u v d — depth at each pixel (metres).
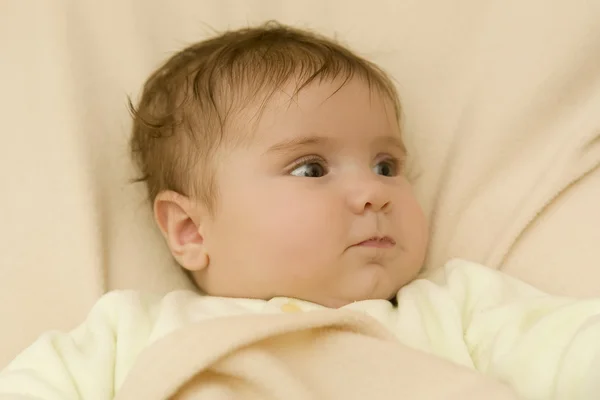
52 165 0.95
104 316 0.81
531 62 0.99
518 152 0.97
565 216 0.90
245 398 0.62
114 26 1.06
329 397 0.62
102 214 0.95
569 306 0.70
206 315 0.80
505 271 0.91
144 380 0.60
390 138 0.91
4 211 0.92
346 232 0.81
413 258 0.87
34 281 0.89
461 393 0.60
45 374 0.71
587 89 0.96
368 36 1.10
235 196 0.83
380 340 0.65
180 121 0.91
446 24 1.06
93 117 0.99
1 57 1.01
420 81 1.06
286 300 0.82
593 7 0.97
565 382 0.61
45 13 1.03
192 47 1.02
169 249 0.97
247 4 1.13
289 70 0.88
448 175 1.01
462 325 0.80
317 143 0.84
